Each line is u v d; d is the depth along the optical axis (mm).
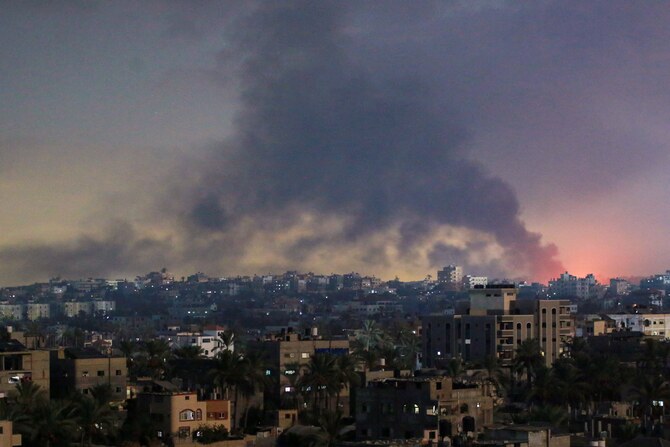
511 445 189250
